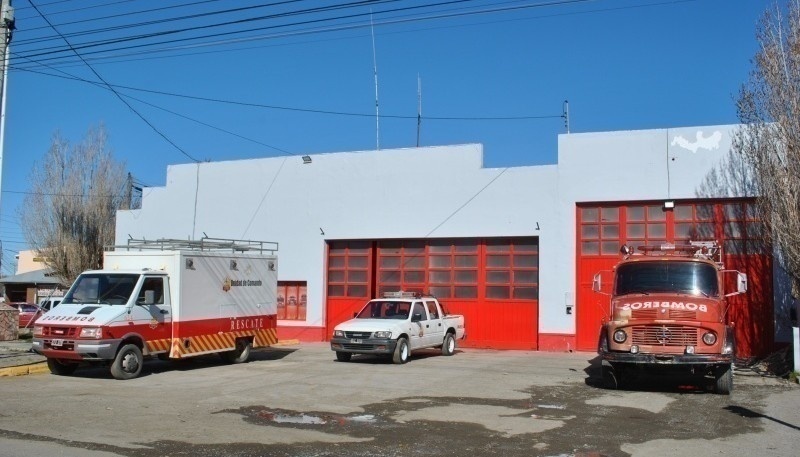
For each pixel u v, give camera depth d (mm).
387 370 17375
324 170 26875
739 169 20953
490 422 10844
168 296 17266
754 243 20844
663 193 21703
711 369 13969
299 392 13820
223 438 9523
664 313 13609
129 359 15906
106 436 9555
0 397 12984
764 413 11727
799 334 16016
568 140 22969
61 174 35375
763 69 17828
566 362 19562
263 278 20469
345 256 26672
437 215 24844
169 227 29266
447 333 21641
